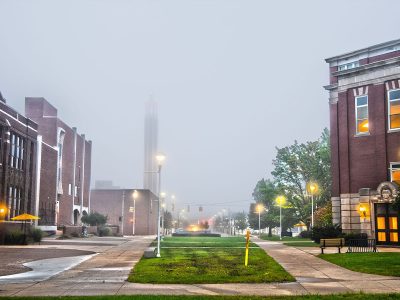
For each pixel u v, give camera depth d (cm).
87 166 8950
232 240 5034
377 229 3581
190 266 2162
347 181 3847
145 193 9994
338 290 1486
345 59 4238
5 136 4566
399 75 3647
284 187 6322
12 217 4756
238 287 1553
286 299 1274
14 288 1537
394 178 3616
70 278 1809
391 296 1326
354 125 3884
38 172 5797
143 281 1670
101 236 6975
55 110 7162
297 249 3334
